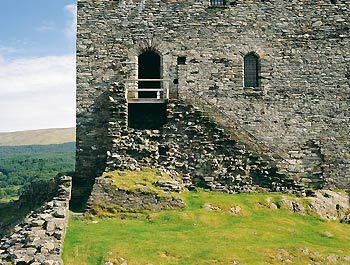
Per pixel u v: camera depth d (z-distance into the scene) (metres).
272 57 28.05
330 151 27.66
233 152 25.25
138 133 25.05
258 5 28.27
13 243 16.52
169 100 25.89
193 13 28.03
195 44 27.88
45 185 26.73
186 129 25.36
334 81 28.14
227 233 19.70
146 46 27.80
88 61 27.53
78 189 25.08
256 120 27.55
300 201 24.23
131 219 20.92
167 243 18.03
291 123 27.69
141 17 27.94
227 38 27.98
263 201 23.89
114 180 22.09
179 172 24.94
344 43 28.39
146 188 21.86
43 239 16.52
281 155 27.45
